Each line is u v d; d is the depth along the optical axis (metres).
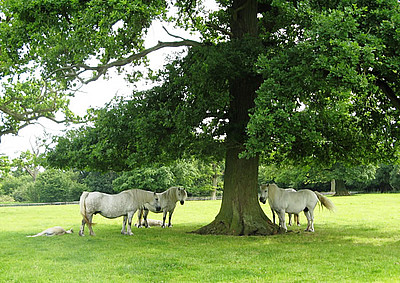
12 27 12.28
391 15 9.89
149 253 10.25
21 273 7.91
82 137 14.47
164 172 51.34
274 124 10.71
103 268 8.34
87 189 64.00
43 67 14.05
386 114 14.72
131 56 14.46
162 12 13.79
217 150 13.28
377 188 67.50
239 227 14.32
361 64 10.11
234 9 15.35
